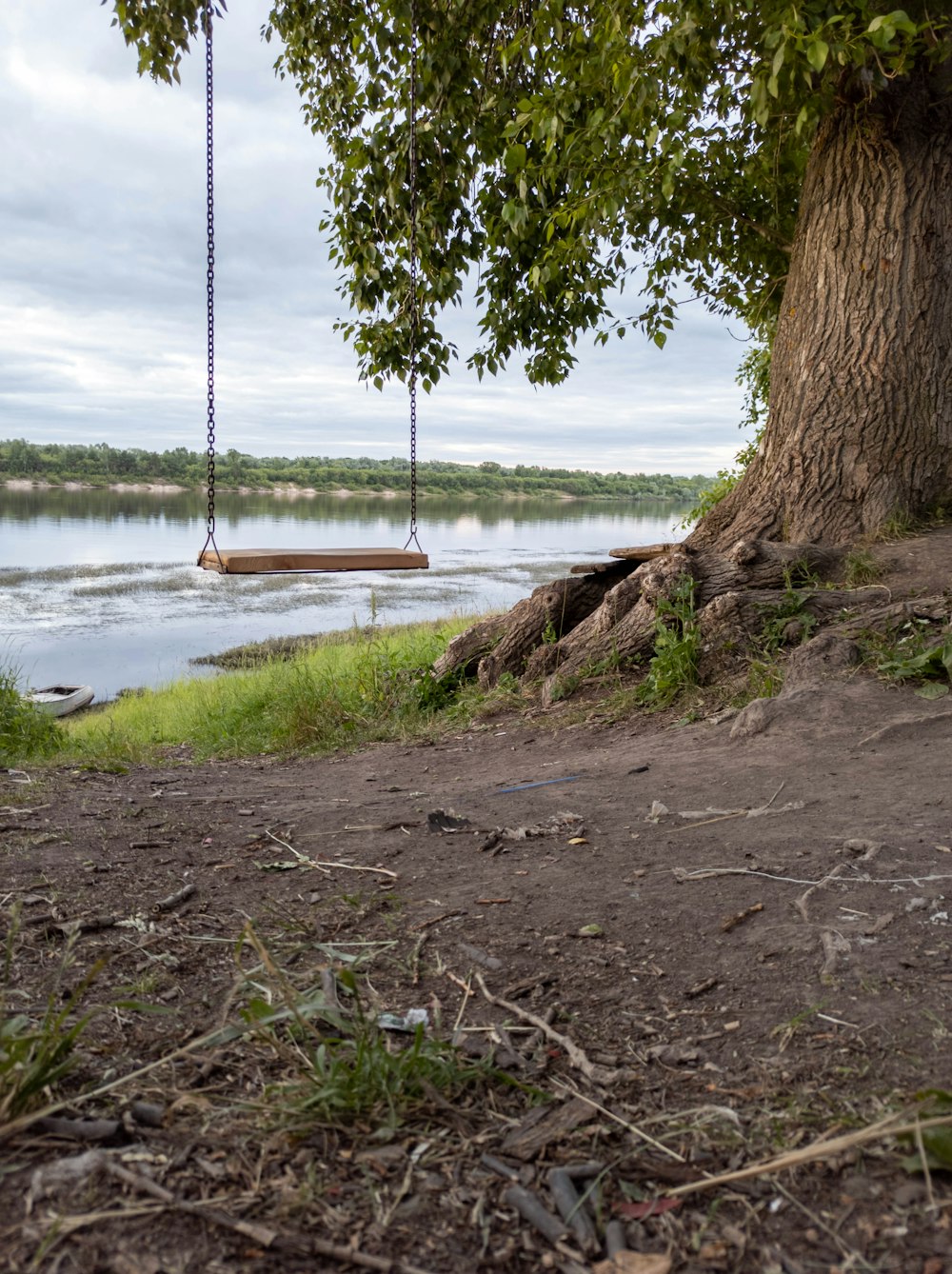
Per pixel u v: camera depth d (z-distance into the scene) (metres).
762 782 4.92
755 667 6.85
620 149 8.21
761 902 3.25
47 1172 1.76
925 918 2.96
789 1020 2.42
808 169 8.78
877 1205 1.72
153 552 49.78
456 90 9.77
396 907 3.44
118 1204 1.70
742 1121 2.02
